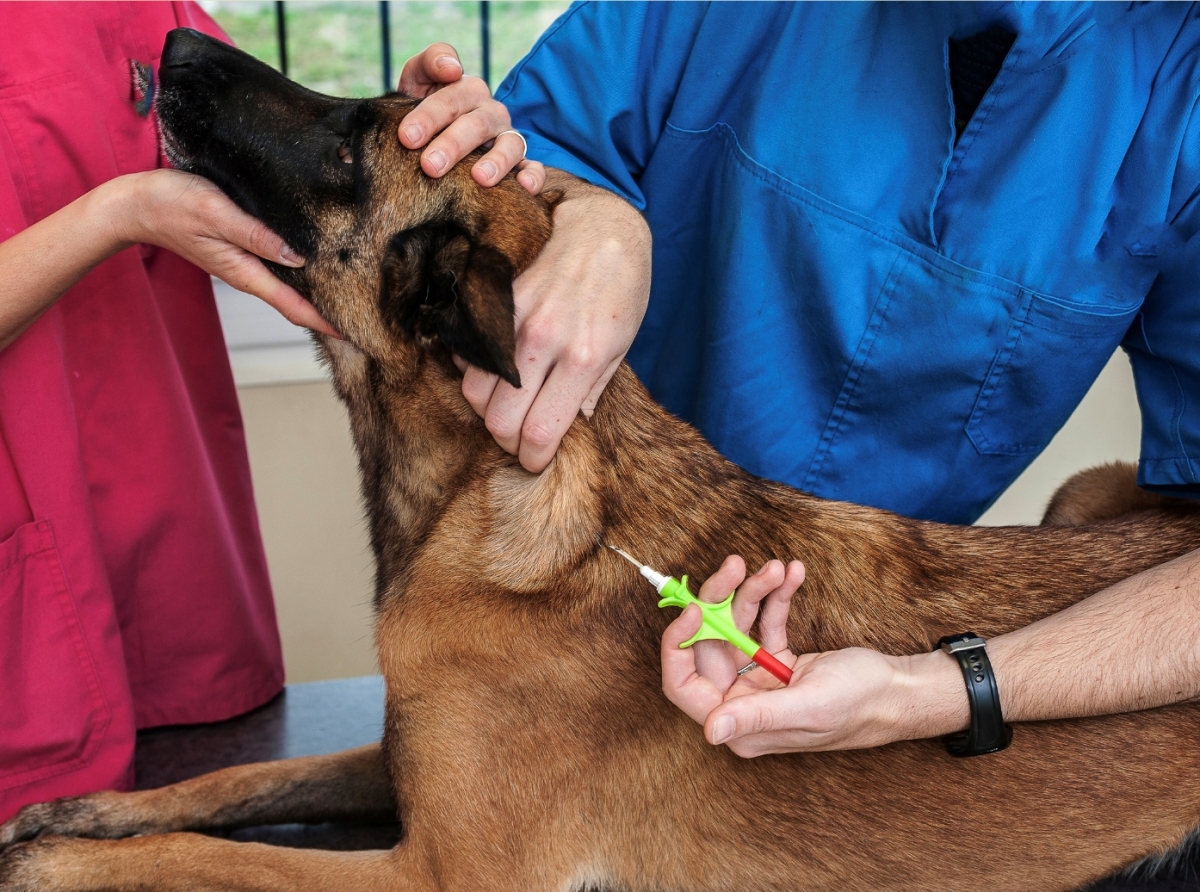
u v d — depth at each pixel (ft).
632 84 5.37
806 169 4.99
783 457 5.48
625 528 4.29
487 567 4.29
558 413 3.88
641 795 4.28
